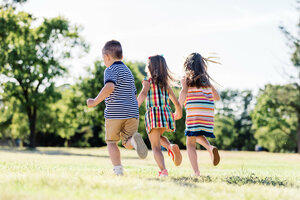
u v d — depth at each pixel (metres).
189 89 5.16
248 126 65.88
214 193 2.88
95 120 32.75
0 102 34.25
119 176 3.77
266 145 52.00
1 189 2.61
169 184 3.19
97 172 4.71
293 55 29.19
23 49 28.27
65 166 7.67
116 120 4.25
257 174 5.95
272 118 41.44
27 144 52.59
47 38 30.27
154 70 4.66
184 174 5.25
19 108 33.22
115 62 4.50
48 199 2.27
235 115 67.31
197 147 54.41
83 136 54.50
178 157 4.67
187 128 5.12
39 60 30.22
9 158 11.68
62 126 36.66
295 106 32.44
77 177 3.49
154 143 4.59
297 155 24.45
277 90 32.66
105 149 33.88
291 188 3.59
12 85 31.23
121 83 4.35
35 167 6.26
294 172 7.52
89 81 31.11
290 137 46.28
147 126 4.59
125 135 4.37
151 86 4.66
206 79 5.14
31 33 26.62
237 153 26.14
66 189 2.70
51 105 35.72
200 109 5.04
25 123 37.31
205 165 12.50
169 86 4.79
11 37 23.55
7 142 50.72
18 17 24.11
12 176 3.69
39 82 32.16
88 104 4.20
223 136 61.31
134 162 14.15
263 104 39.78
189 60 5.21
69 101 32.19
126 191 2.70
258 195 2.88
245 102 66.81
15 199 2.24
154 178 3.82
